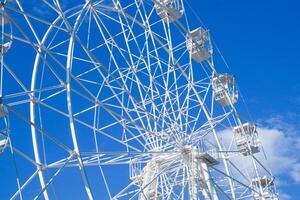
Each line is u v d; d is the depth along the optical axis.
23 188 19.28
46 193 20.59
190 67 29.97
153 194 29.03
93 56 22.94
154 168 29.28
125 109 27.62
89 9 25.58
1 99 17.78
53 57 21.53
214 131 30.72
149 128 29.12
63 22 24.11
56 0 22.12
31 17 19.81
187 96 30.00
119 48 26.86
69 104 20.95
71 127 20.36
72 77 22.20
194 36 30.39
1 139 19.06
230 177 28.16
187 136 29.52
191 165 28.59
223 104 32.81
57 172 19.41
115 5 27.67
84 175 19.23
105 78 27.50
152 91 29.42
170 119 29.09
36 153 22.77
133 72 27.77
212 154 30.25
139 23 26.53
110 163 26.19
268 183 34.00
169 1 30.95
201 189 28.53
